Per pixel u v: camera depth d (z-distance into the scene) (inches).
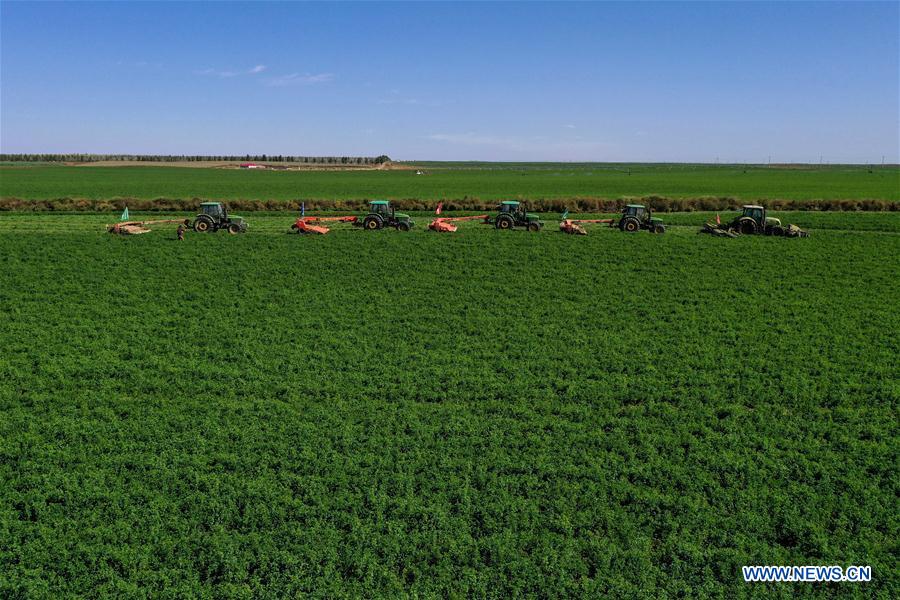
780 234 1852.9
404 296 1229.1
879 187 4252.0
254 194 3472.0
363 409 753.0
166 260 1464.1
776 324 1064.8
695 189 4072.3
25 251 1510.8
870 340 983.0
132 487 598.9
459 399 784.3
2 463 638.5
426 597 480.4
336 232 1873.8
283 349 938.1
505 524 560.1
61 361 872.9
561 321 1082.1
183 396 779.4
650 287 1299.2
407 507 577.3
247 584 493.7
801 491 601.0
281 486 604.7
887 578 500.1
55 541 529.0
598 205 2600.9
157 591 488.7
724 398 784.9
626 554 522.0
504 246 1676.9
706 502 587.8
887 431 705.0
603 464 647.1
